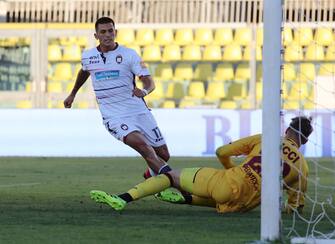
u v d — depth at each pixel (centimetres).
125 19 6000
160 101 5884
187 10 5966
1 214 2072
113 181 3272
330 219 1992
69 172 3766
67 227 1802
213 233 1714
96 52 2391
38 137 5131
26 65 5828
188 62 5950
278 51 1557
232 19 5928
